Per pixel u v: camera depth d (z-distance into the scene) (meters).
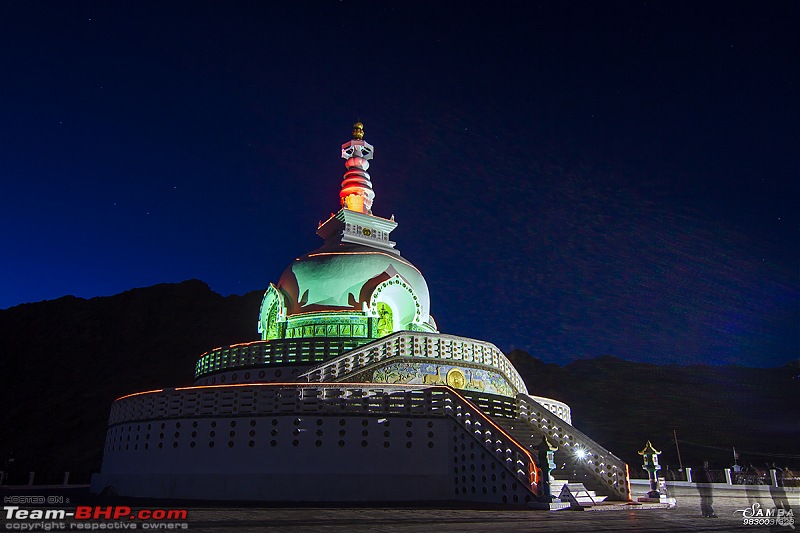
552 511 19.78
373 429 25.72
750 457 65.56
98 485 30.31
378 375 28.41
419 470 25.44
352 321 36.62
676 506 22.75
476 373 30.12
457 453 25.33
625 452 69.06
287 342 34.31
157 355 97.94
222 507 20.80
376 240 45.00
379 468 25.20
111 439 30.59
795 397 79.69
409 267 40.97
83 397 84.88
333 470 24.98
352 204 46.84
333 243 42.91
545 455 21.33
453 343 30.31
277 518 16.81
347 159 49.38
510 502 22.25
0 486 39.84
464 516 17.81
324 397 26.05
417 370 28.98
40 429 77.12
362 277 38.16
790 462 63.72
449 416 26.31
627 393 86.31
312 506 21.44
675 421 76.75
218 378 35.78
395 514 18.36
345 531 13.77
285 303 38.28
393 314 38.19
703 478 18.70
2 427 78.25
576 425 77.88
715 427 74.44
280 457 25.22
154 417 27.94
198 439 26.33
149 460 27.33
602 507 21.02
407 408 26.28
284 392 26.05
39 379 91.06
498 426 25.02
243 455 25.52
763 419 75.00
